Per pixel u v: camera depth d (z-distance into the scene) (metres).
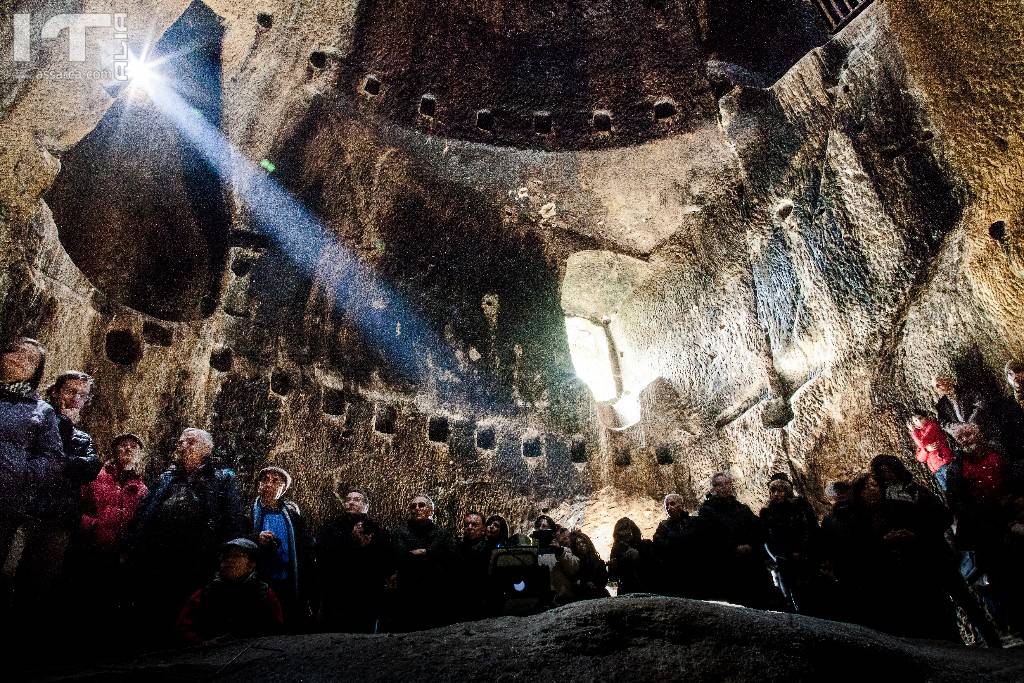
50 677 2.69
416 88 8.73
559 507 9.05
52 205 5.83
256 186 7.52
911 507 4.35
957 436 4.82
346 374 8.06
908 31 6.89
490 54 9.27
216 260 7.31
